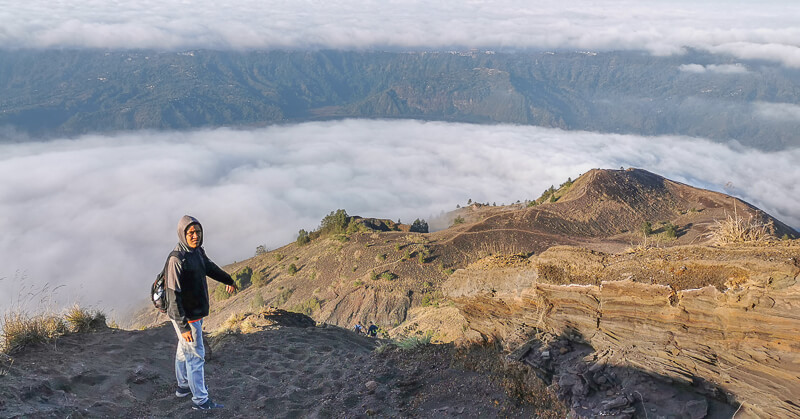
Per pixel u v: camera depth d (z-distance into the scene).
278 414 6.02
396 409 5.90
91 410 5.57
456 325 10.27
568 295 5.34
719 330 4.33
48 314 7.80
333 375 7.14
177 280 5.71
